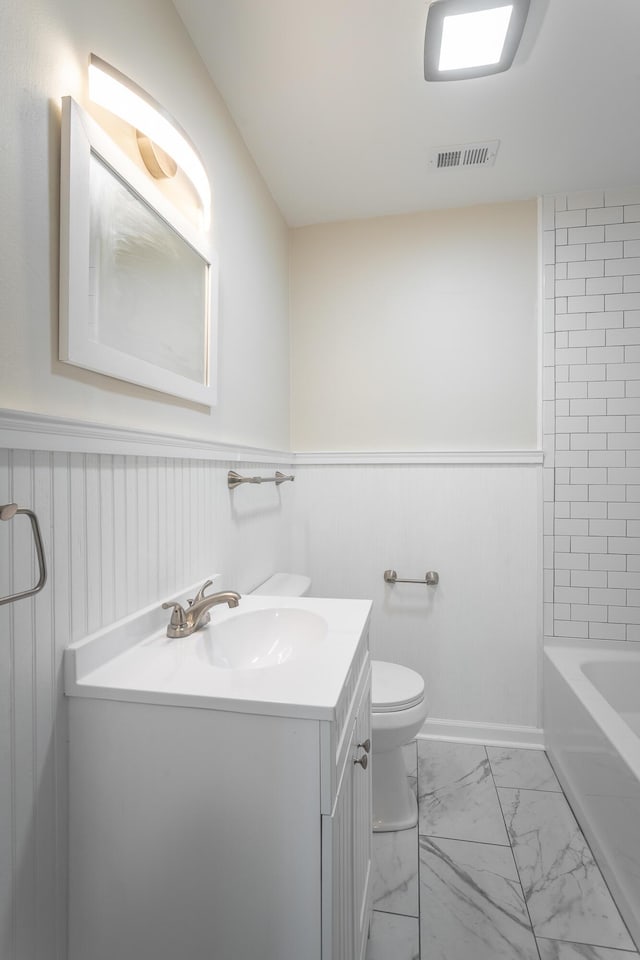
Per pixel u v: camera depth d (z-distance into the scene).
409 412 2.52
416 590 2.48
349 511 2.55
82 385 0.97
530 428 2.41
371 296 2.56
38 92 0.86
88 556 0.97
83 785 0.90
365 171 2.16
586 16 1.42
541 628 2.38
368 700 1.34
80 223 0.92
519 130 1.91
